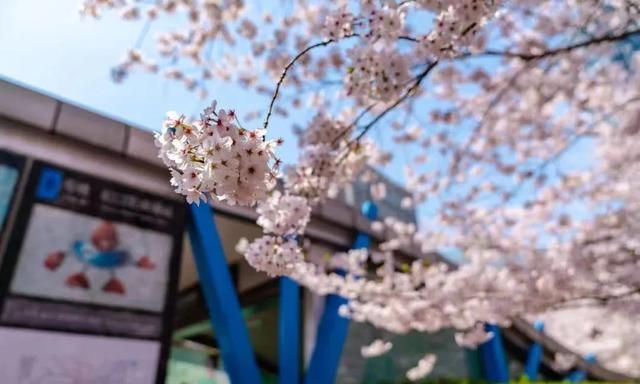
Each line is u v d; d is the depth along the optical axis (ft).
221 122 4.91
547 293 20.35
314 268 22.88
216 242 21.93
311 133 11.16
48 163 18.42
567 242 21.61
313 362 25.40
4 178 17.29
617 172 25.62
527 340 50.80
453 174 22.72
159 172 21.67
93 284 18.06
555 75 21.03
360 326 32.12
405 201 31.04
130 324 18.39
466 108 23.68
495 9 8.53
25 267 16.63
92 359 16.97
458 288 21.65
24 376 15.38
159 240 20.51
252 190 5.08
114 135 20.54
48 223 17.70
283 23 18.92
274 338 33.88
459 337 24.90
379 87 9.15
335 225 29.14
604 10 15.53
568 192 26.45
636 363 65.00
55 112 19.02
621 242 22.52
